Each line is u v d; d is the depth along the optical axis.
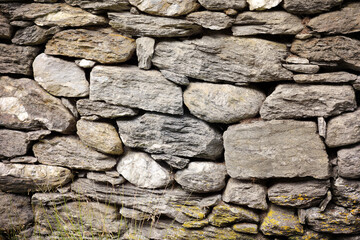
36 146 2.60
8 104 2.54
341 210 2.20
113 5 2.25
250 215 2.33
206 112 2.28
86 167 2.56
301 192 2.22
